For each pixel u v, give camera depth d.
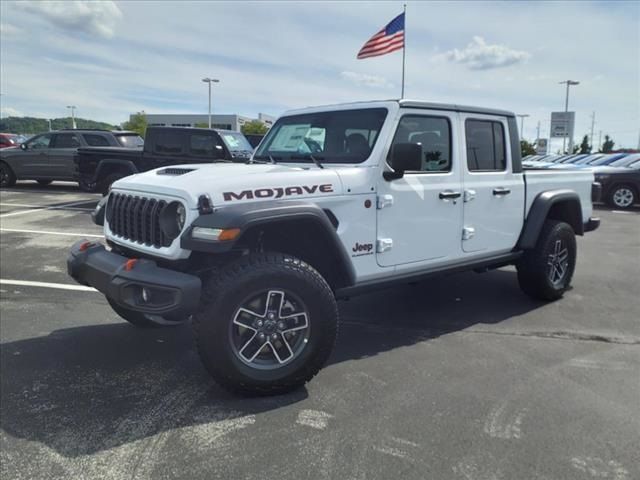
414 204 4.00
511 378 3.56
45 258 6.99
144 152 11.52
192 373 3.64
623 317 4.89
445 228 4.27
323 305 3.29
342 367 3.75
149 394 3.33
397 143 3.82
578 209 5.55
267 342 3.21
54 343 4.16
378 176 3.76
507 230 4.84
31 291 5.54
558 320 4.80
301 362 3.28
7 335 4.32
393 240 3.91
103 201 4.23
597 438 2.81
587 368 3.73
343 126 4.10
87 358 3.88
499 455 2.66
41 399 3.25
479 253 4.61
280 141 4.50
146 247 3.38
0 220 10.08
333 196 3.52
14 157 15.57
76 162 12.29
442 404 3.19
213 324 3.03
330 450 2.70
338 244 3.44
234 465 2.57
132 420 3.00
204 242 2.98
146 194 3.45
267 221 3.08
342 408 3.14
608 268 6.93
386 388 3.41
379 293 5.68
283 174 3.39
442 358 3.92
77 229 9.17
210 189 3.10
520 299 5.47
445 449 2.71
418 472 2.52
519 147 4.96
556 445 2.74
